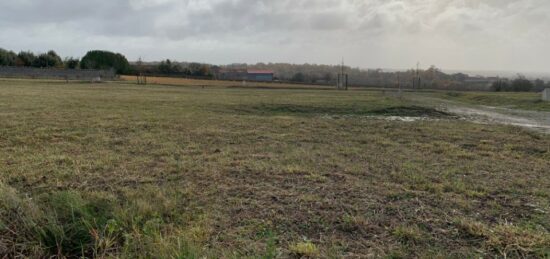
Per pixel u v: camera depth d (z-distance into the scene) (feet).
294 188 11.64
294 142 20.42
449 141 21.34
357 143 20.38
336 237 8.15
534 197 10.85
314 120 31.07
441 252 7.40
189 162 15.05
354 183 12.20
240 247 7.63
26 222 8.26
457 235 8.20
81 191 11.10
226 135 22.16
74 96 52.70
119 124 25.18
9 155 15.67
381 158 16.31
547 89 55.88
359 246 7.71
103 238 7.80
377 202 10.34
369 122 30.66
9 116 27.50
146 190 11.23
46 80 121.39
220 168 14.12
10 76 140.87
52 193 10.70
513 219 9.15
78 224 8.46
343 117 35.94
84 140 19.48
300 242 7.84
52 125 23.90
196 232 8.27
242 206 10.03
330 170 13.98
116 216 8.85
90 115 29.71
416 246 7.70
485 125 29.84
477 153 17.84
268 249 7.31
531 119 37.29
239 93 79.41
